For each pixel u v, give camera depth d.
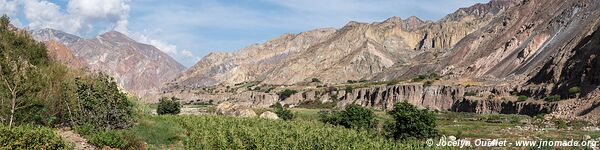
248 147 35.09
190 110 111.19
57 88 31.67
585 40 124.88
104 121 31.67
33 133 22.30
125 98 36.66
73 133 28.86
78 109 31.64
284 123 51.19
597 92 90.75
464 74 188.00
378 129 51.72
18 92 28.17
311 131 40.81
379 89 166.12
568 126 66.75
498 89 132.00
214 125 43.78
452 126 67.31
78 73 34.62
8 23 38.66
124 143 28.33
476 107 126.75
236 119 54.09
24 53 35.00
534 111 105.19
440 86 150.38
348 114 54.25
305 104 184.25
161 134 34.78
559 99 103.94
